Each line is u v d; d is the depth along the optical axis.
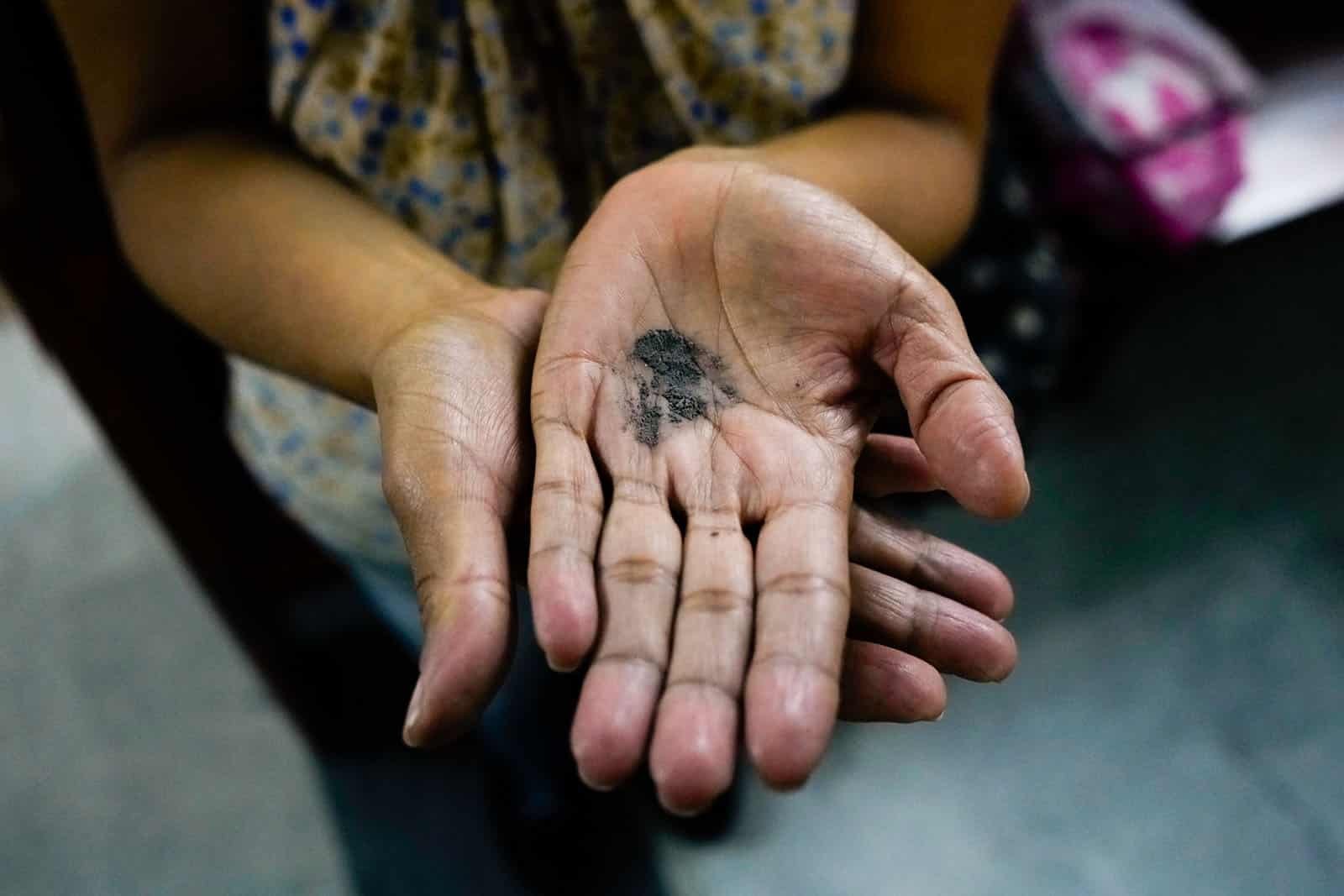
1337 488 0.83
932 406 0.34
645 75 0.42
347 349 0.37
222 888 0.64
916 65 0.44
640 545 0.32
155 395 0.56
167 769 0.71
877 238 0.36
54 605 0.82
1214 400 0.91
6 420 0.97
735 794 0.66
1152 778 0.66
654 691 0.31
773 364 0.37
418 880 0.64
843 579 0.32
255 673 0.76
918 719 0.33
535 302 0.37
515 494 0.34
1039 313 0.65
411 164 0.41
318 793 0.69
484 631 0.30
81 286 0.51
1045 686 0.71
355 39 0.39
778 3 0.40
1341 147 0.85
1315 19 0.97
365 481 0.46
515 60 0.40
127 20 0.40
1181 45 0.81
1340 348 0.94
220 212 0.40
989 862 0.63
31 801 0.69
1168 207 0.77
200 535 0.62
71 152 0.49
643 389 0.36
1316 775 0.65
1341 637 0.73
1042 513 0.82
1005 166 0.65
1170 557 0.79
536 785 0.63
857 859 0.63
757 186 0.37
